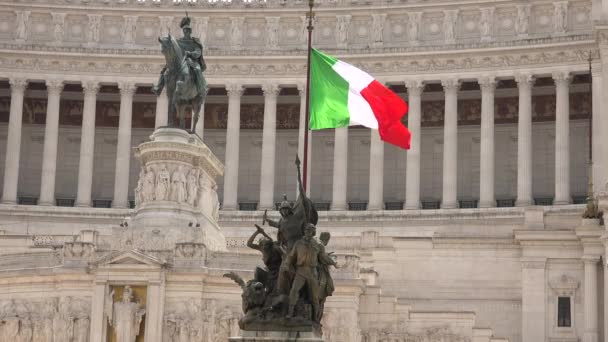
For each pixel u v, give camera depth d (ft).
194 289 253.44
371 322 266.77
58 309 255.70
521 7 414.41
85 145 423.64
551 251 308.40
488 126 407.64
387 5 424.46
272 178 418.51
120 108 432.25
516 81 408.87
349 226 399.03
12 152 419.74
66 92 447.83
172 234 268.82
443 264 316.81
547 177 423.23
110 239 273.95
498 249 315.17
